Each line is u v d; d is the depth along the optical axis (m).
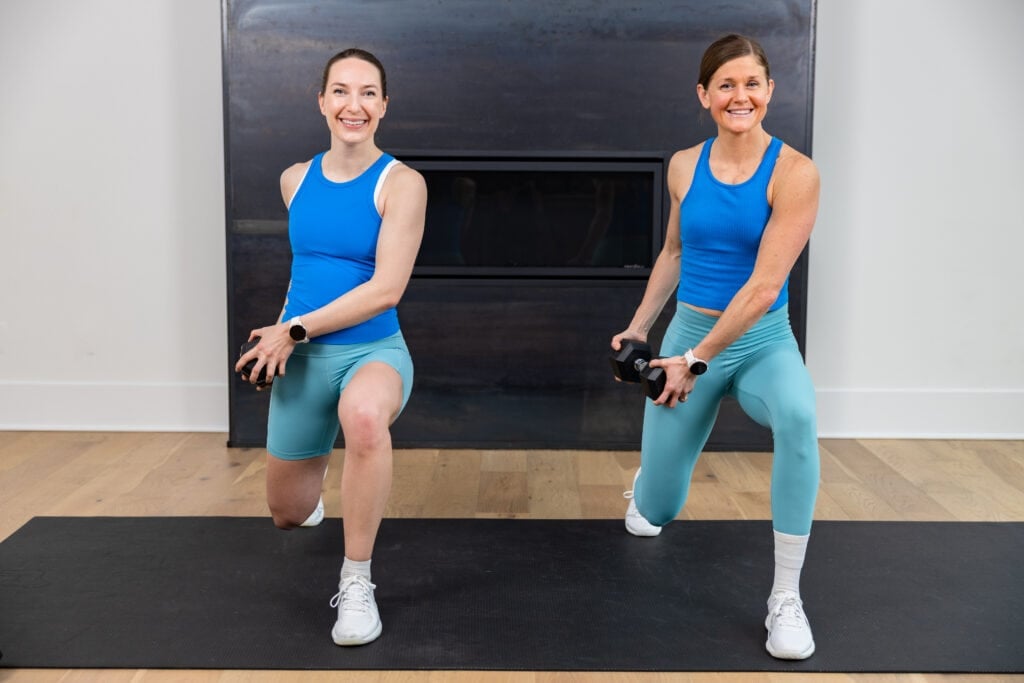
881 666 2.11
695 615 2.36
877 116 3.98
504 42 3.68
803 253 3.77
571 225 3.79
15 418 4.12
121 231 4.05
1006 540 2.87
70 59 3.97
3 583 2.51
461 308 3.80
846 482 3.47
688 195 2.36
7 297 4.08
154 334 4.11
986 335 4.07
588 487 3.40
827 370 4.11
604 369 3.84
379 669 2.09
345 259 2.34
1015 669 2.10
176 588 2.49
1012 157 3.98
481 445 3.87
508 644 2.20
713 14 3.67
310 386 2.37
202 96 3.99
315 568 2.64
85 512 3.08
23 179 4.03
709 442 3.88
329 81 2.30
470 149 3.73
